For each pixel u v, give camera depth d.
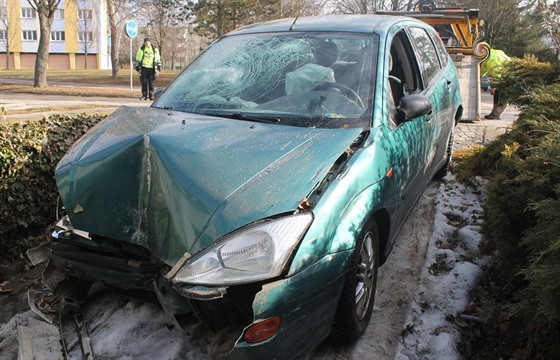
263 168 2.67
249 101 3.60
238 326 2.52
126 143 2.93
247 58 4.02
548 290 2.35
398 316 3.38
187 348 3.00
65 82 27.83
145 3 29.61
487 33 32.78
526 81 5.41
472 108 10.62
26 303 3.67
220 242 2.37
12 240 4.29
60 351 3.02
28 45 65.44
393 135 3.43
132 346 3.05
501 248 3.45
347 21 4.26
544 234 2.69
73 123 5.12
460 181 5.85
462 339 3.12
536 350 2.68
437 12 11.73
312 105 3.44
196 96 3.79
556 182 3.07
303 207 2.51
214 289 2.29
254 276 2.29
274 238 2.35
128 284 2.77
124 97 18.12
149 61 16.84
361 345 3.07
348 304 2.78
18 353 2.98
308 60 3.82
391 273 3.91
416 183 4.04
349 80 3.59
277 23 4.49
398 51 4.31
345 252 2.64
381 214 3.23
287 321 2.36
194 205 2.53
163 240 2.59
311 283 2.43
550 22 4.52
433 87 4.79
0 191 4.07
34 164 4.39
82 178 2.92
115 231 2.74
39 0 21.36
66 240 2.98
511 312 2.68
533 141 3.94
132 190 2.79
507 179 3.56
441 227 4.63
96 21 62.66
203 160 2.74
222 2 25.58
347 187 2.76
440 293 3.59
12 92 19.09
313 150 2.85
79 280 3.34
